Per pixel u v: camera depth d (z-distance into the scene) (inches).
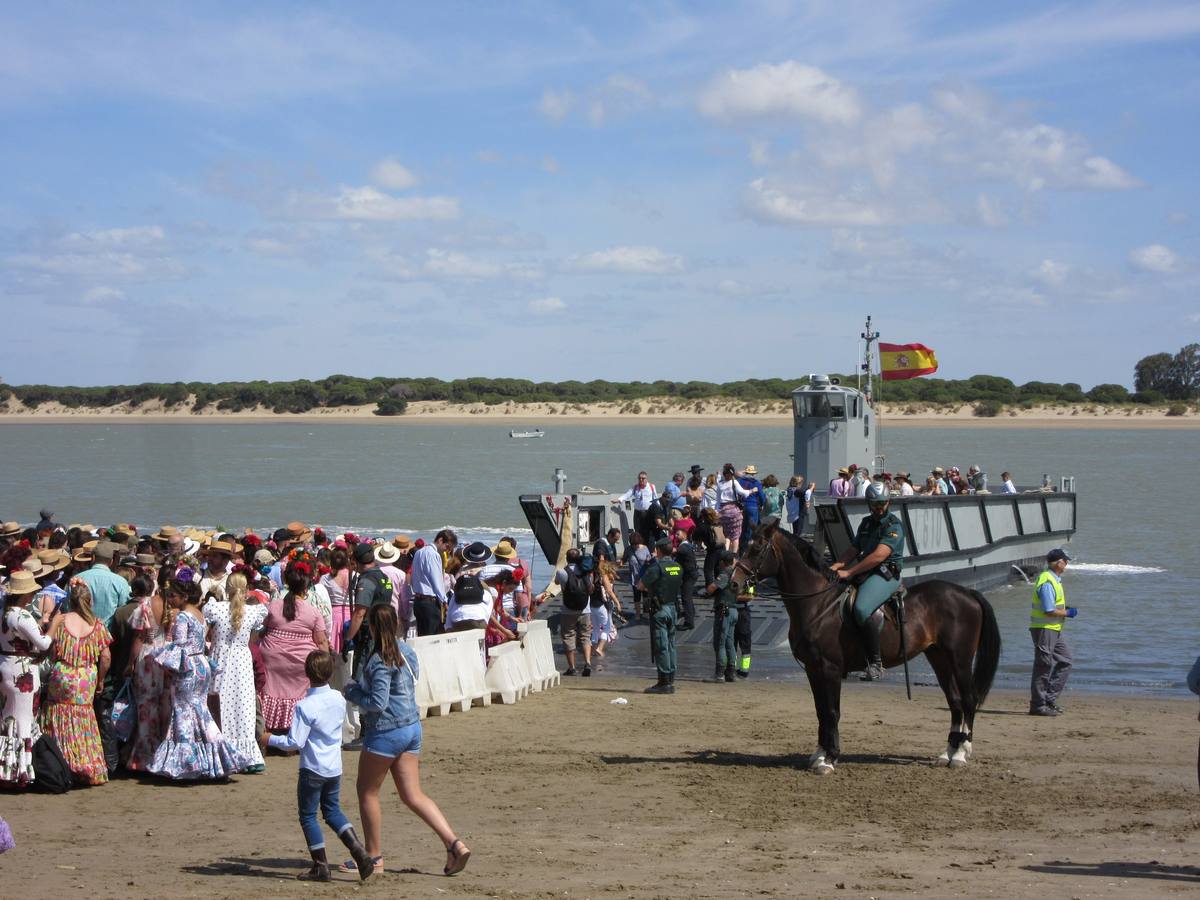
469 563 681.0
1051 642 645.3
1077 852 366.9
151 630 458.9
